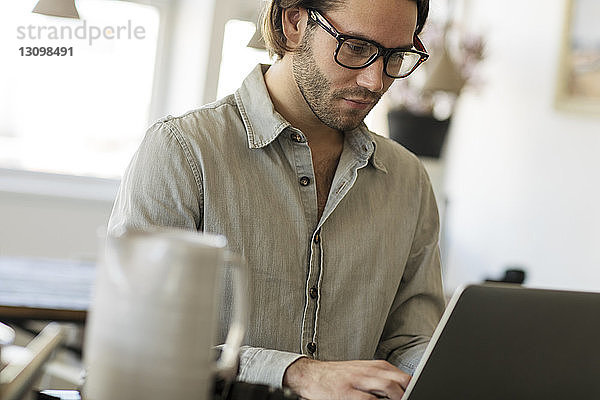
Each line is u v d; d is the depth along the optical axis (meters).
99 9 5.16
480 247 5.68
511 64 5.59
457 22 5.83
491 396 1.46
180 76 5.28
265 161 1.99
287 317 1.96
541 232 5.34
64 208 4.95
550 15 5.36
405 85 5.45
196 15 5.23
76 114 5.21
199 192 1.92
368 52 1.84
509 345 1.42
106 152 5.29
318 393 1.61
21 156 5.12
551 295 1.42
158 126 1.95
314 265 1.99
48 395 1.62
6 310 1.67
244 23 5.24
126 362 1.11
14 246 4.88
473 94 5.56
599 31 5.22
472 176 5.82
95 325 1.15
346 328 2.02
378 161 2.12
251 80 2.04
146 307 1.11
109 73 5.24
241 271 1.22
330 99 1.89
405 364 2.02
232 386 1.47
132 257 1.12
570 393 1.50
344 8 1.83
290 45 1.96
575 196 5.21
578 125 5.24
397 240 2.11
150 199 1.87
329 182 2.08
